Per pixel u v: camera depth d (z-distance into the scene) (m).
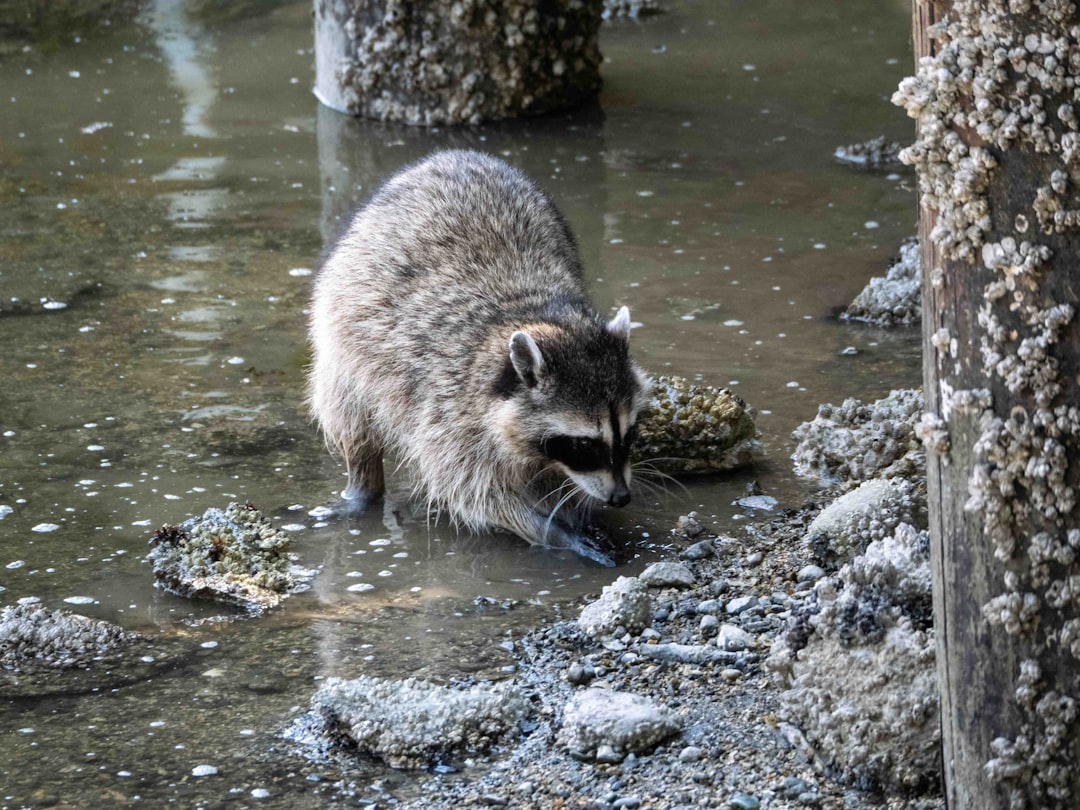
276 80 16.25
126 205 11.85
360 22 14.49
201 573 6.12
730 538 6.61
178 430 7.81
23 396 8.19
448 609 5.97
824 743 4.41
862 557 4.70
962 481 3.67
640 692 5.11
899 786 4.23
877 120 14.33
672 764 4.60
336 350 7.40
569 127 14.43
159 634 5.72
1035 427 3.52
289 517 6.95
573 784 4.52
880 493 6.25
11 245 10.82
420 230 7.45
